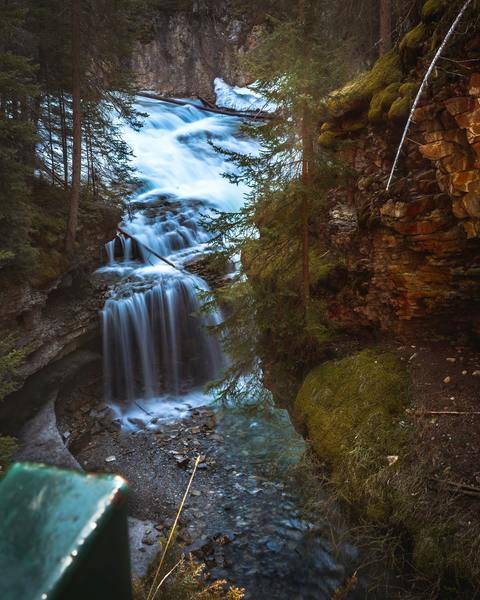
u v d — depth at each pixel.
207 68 35.78
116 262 17.30
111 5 15.55
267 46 7.34
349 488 6.28
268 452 10.47
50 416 11.32
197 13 35.03
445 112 6.12
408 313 7.94
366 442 6.55
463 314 7.66
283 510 8.39
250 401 12.12
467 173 5.97
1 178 9.90
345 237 8.90
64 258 13.57
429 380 7.16
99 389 13.97
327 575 6.58
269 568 7.23
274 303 8.70
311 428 7.40
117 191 19.66
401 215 7.41
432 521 5.38
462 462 5.82
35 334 11.89
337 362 8.28
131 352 14.77
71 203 14.09
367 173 8.62
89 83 15.65
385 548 5.72
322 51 7.23
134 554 7.55
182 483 9.77
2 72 10.17
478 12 5.52
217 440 11.28
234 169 25.14
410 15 9.25
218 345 15.36
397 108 7.37
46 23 14.24
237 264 16.38
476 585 4.77
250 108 31.67
